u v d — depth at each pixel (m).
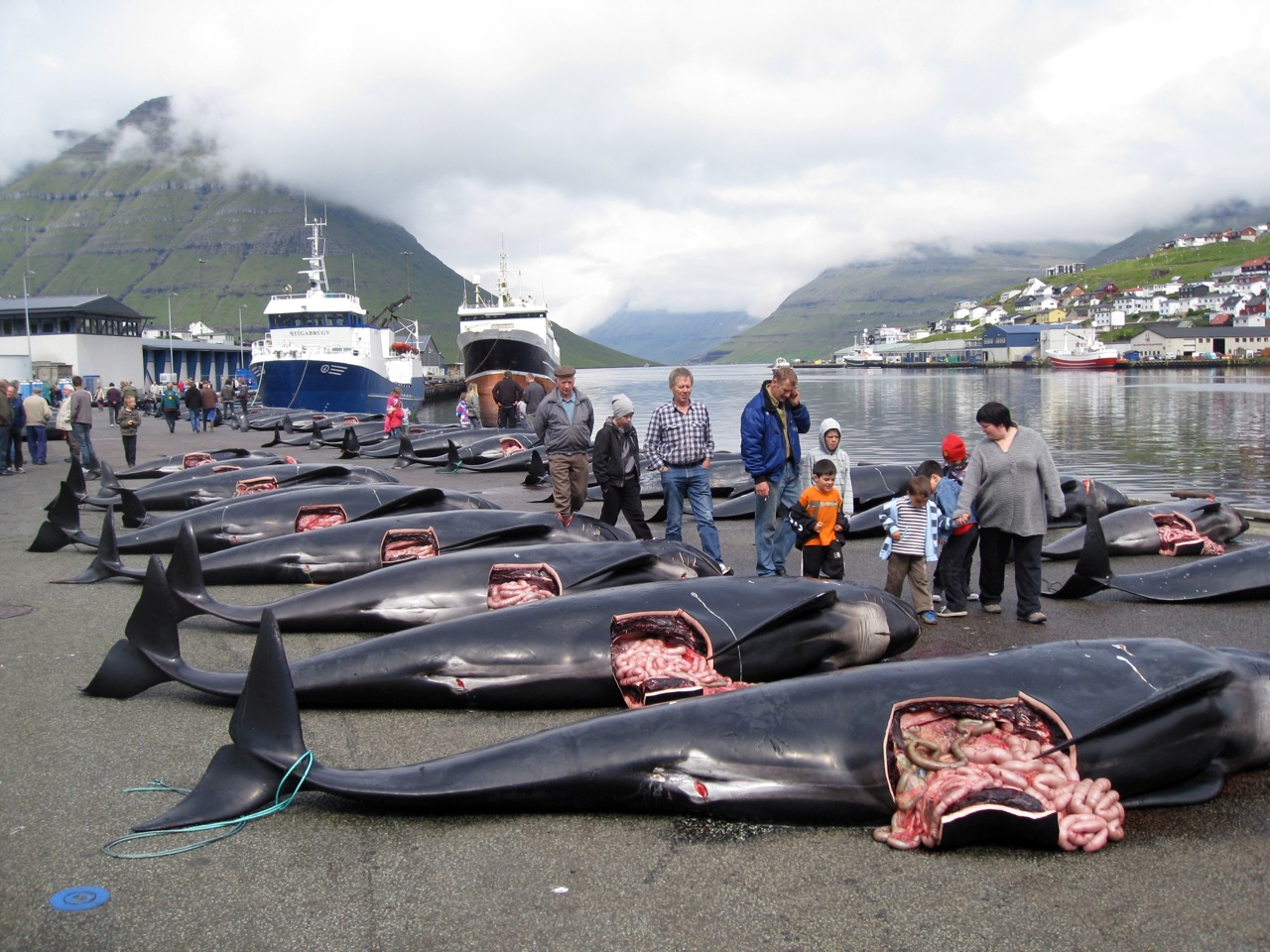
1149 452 33.00
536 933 4.14
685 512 17.00
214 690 6.79
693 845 4.92
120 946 4.07
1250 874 4.62
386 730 6.57
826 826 5.13
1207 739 5.48
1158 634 8.78
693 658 7.02
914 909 4.31
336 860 4.78
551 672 6.89
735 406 71.81
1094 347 163.12
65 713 6.83
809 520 9.80
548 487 20.00
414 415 65.44
